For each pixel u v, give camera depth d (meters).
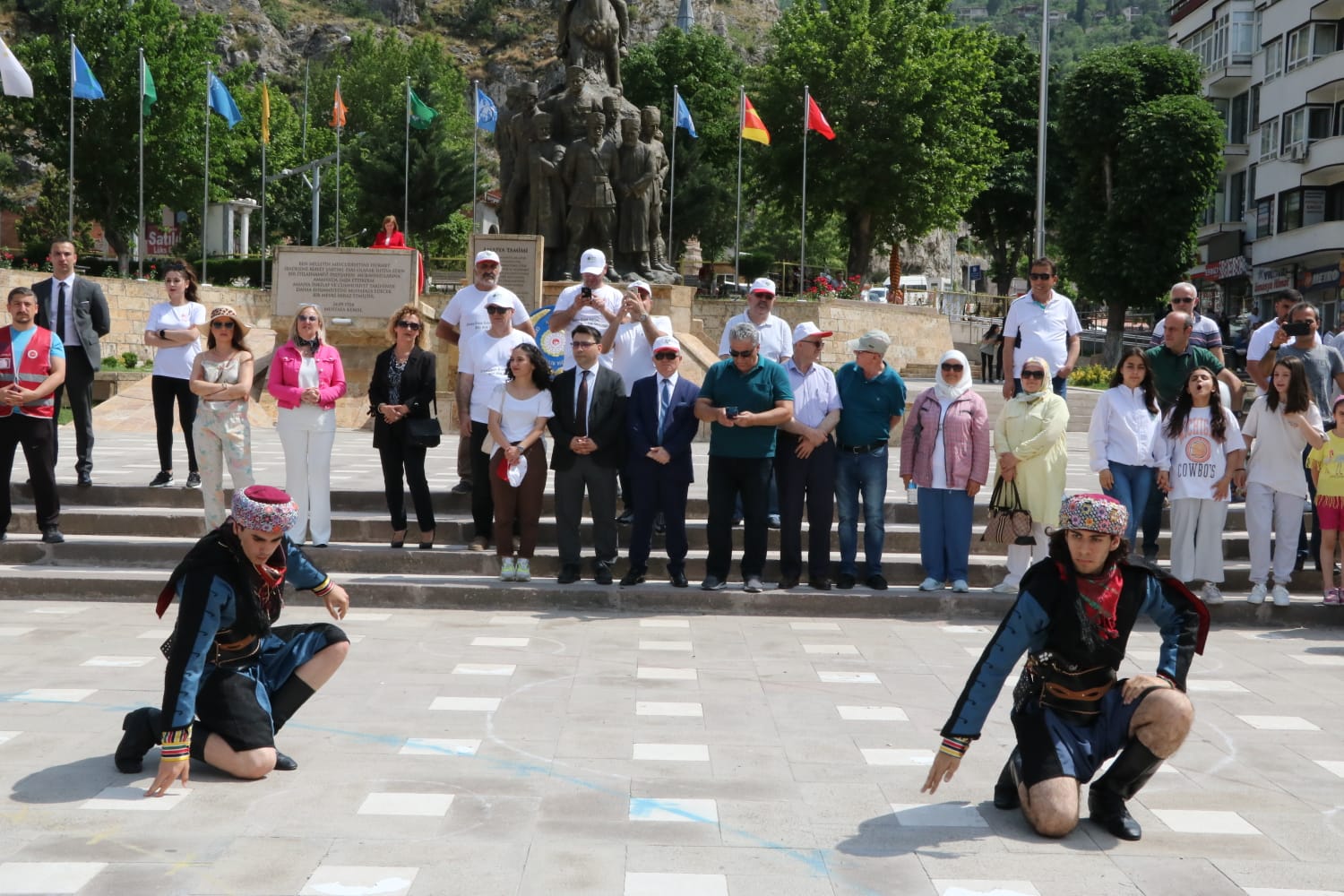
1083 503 4.38
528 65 128.12
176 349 10.77
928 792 4.86
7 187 78.94
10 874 4.00
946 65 46.22
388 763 5.29
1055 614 4.50
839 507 9.42
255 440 16.20
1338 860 4.37
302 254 19.56
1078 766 4.58
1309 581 9.65
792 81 45.84
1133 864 4.29
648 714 6.21
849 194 45.47
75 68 33.28
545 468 9.23
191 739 4.99
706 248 52.81
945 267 89.81
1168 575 4.62
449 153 50.72
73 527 10.20
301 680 5.24
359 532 10.23
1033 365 8.91
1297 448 8.98
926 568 9.33
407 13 134.12
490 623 8.48
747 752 5.60
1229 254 49.59
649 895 3.93
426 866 4.14
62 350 9.71
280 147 62.69
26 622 8.26
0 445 9.55
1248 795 5.14
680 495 9.07
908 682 7.05
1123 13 178.00
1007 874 4.18
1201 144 41.47
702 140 56.72
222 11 116.38
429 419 9.61
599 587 9.10
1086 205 44.94
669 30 59.81
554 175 19.69
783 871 4.17
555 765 5.32
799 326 9.36
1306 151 43.12
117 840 4.31
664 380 9.11
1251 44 48.81
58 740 5.54
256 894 3.87
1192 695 6.95
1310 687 7.16
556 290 19.61
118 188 50.91
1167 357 9.43
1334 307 41.62
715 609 9.01
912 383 31.17
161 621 8.35
